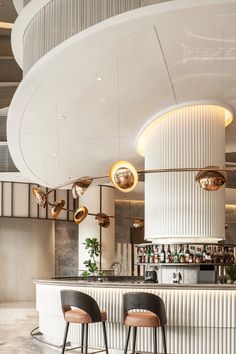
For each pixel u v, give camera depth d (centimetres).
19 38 849
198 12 568
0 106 1294
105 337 727
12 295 1661
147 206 889
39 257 1708
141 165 1132
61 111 824
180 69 699
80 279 1098
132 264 1819
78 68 686
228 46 633
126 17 587
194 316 733
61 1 684
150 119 870
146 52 649
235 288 716
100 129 903
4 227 1667
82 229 1598
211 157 845
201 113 844
